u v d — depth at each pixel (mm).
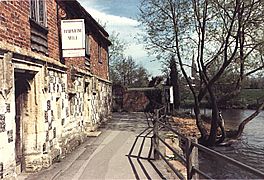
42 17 8977
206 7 20469
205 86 22141
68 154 10586
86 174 7914
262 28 19141
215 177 12867
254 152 18922
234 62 20875
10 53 6285
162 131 15523
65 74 10766
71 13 12516
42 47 8695
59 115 9898
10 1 6652
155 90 35406
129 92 35969
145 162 9211
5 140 6074
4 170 6008
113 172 8070
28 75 7840
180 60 23062
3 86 6020
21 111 7949
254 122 33219
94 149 11555
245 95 46938
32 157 8109
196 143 5789
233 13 18938
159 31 23156
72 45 9883
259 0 18219
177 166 8820
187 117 30859
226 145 20766
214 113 20547
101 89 20750
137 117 27172
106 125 20172
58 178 7547
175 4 22109
